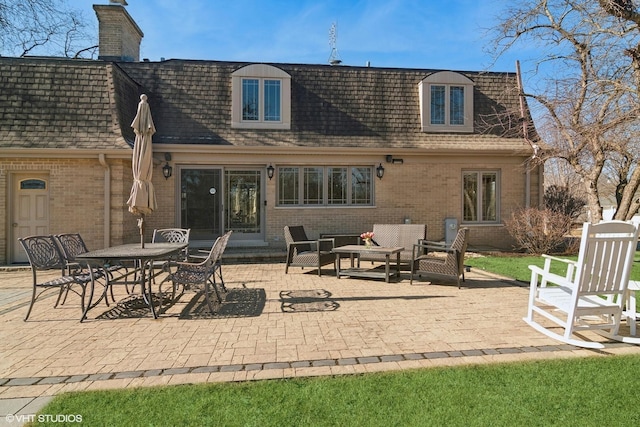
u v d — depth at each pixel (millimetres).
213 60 12234
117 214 9812
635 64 8641
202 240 11531
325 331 4574
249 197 11797
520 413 2721
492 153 12148
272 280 7781
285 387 3125
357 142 11867
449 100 12523
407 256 8188
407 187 12062
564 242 12125
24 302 6145
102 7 12383
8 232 9469
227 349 4020
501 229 12477
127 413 2746
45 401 2979
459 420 2639
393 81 12875
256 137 11500
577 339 4270
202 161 11203
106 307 5781
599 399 2908
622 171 16031
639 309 5762
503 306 5727
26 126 9578
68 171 9617
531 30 10172
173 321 5039
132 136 10602
